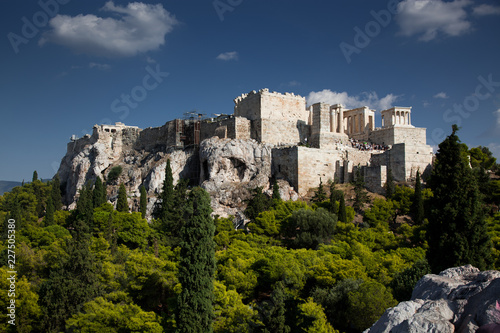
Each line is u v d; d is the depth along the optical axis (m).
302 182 106.25
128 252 73.38
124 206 104.19
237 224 98.38
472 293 17.41
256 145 114.88
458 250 44.28
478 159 116.75
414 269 51.91
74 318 54.34
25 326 56.59
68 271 59.78
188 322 46.16
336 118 129.75
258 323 46.34
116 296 57.69
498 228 71.69
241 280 60.22
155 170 122.81
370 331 18.86
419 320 16.48
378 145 122.88
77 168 149.75
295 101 126.25
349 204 96.75
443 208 46.12
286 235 85.56
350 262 60.00
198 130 128.38
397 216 93.75
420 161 104.69
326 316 50.09
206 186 109.50
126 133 151.38
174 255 73.12
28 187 149.88
